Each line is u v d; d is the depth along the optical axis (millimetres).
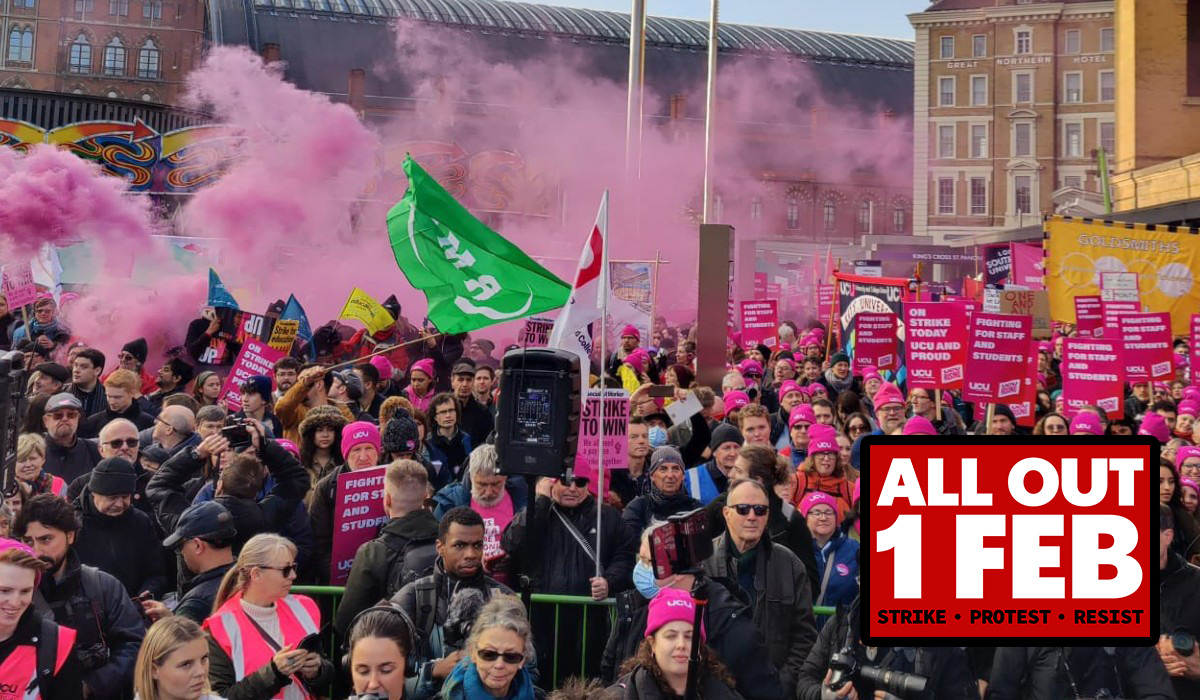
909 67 104875
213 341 12570
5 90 54375
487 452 6348
